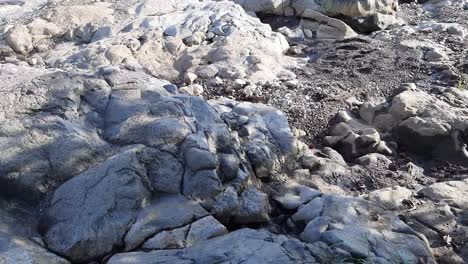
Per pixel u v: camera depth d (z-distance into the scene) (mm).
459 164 4359
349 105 4957
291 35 6328
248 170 3803
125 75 4172
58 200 3367
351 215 3531
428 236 3578
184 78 5219
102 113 3859
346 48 5977
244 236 3236
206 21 5930
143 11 6156
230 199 3531
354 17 6488
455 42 6086
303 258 3094
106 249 3195
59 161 3525
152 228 3266
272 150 4090
